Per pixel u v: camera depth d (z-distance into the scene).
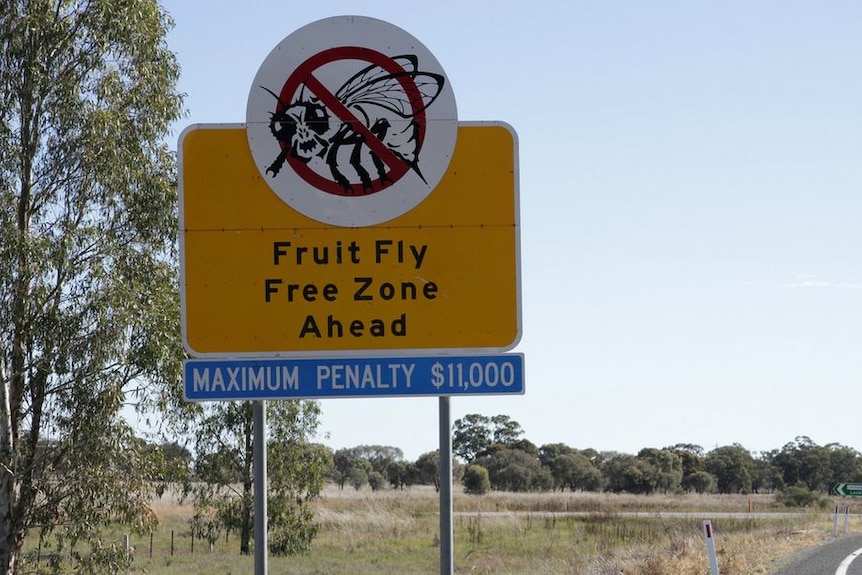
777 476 111.00
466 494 82.12
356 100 8.20
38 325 19.42
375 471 109.94
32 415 19.98
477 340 8.09
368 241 8.13
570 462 101.19
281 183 8.15
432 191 8.16
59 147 20.44
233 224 8.12
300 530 31.84
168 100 21.48
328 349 8.09
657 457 104.38
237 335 8.06
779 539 25.34
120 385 20.00
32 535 33.38
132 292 19.86
